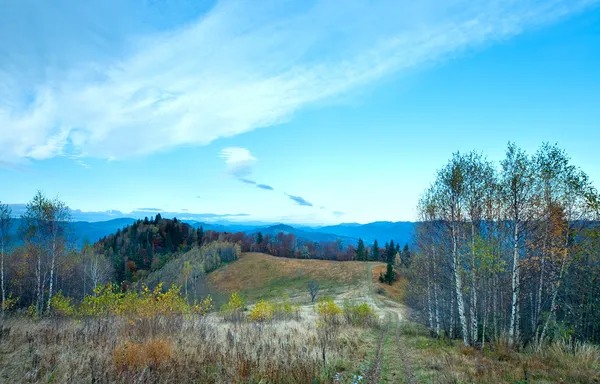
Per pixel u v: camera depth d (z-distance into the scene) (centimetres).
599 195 1589
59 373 775
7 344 981
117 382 730
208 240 15625
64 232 3416
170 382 776
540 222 1744
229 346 1132
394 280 8881
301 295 8719
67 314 1838
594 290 1728
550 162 1725
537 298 1966
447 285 2436
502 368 1145
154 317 1524
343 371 1037
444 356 1387
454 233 1970
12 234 3136
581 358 1184
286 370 909
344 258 14488
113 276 8494
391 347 1681
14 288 4031
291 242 16188
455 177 1942
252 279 10894
